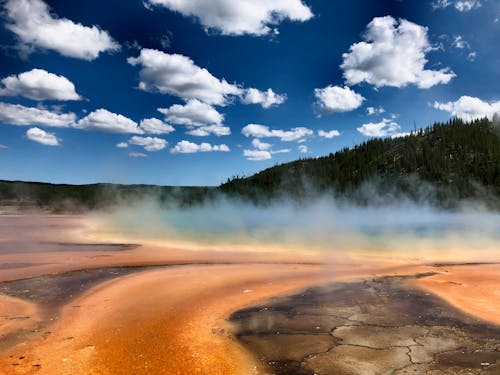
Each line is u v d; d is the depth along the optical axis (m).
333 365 5.85
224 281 11.39
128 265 13.95
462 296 9.62
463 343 6.64
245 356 6.20
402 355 6.19
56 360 6.02
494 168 73.12
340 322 7.77
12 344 6.64
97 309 8.64
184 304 9.05
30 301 9.27
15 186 72.25
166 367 5.82
